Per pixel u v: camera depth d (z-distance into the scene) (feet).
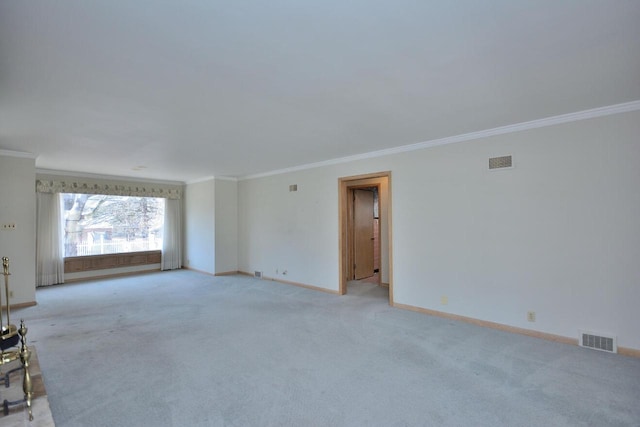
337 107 9.79
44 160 17.80
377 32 5.93
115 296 18.02
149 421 7.03
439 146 14.02
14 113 9.97
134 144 14.12
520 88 8.58
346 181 17.88
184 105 9.45
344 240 18.21
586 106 10.07
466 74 7.72
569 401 7.67
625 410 7.30
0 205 15.43
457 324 13.07
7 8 5.03
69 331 12.50
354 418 7.13
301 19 5.49
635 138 9.86
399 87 8.41
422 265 14.64
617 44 6.41
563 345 10.85
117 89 8.29
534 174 11.61
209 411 7.39
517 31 5.96
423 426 6.86
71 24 5.53
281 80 7.90
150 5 5.04
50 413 6.64
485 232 12.76
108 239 24.14
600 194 10.41
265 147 14.97
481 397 7.88
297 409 7.46
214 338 11.75
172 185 26.99
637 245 9.86
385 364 9.65
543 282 11.46
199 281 22.08
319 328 12.76
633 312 9.92
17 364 8.29
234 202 25.29
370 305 16.02
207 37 6.01
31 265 16.25
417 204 14.75
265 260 22.93
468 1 5.08
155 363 9.77
